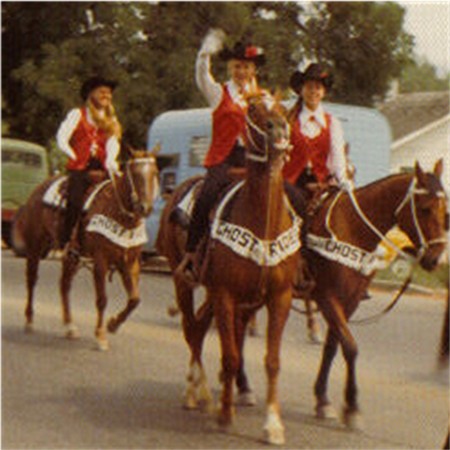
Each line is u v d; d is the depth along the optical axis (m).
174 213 8.81
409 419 8.32
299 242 7.73
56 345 11.77
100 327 11.55
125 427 7.89
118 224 11.29
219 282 7.51
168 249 8.95
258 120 7.32
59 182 12.74
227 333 7.54
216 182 8.07
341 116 19.41
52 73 26.77
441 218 7.98
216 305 7.57
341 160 8.62
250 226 7.41
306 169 8.73
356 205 8.19
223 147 8.28
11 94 28.55
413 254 8.28
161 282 19.47
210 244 7.60
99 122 12.06
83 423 7.99
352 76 26.47
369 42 26.14
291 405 8.81
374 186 8.22
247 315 8.37
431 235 7.95
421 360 11.31
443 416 8.50
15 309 15.08
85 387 9.39
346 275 8.08
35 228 12.81
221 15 26.39
